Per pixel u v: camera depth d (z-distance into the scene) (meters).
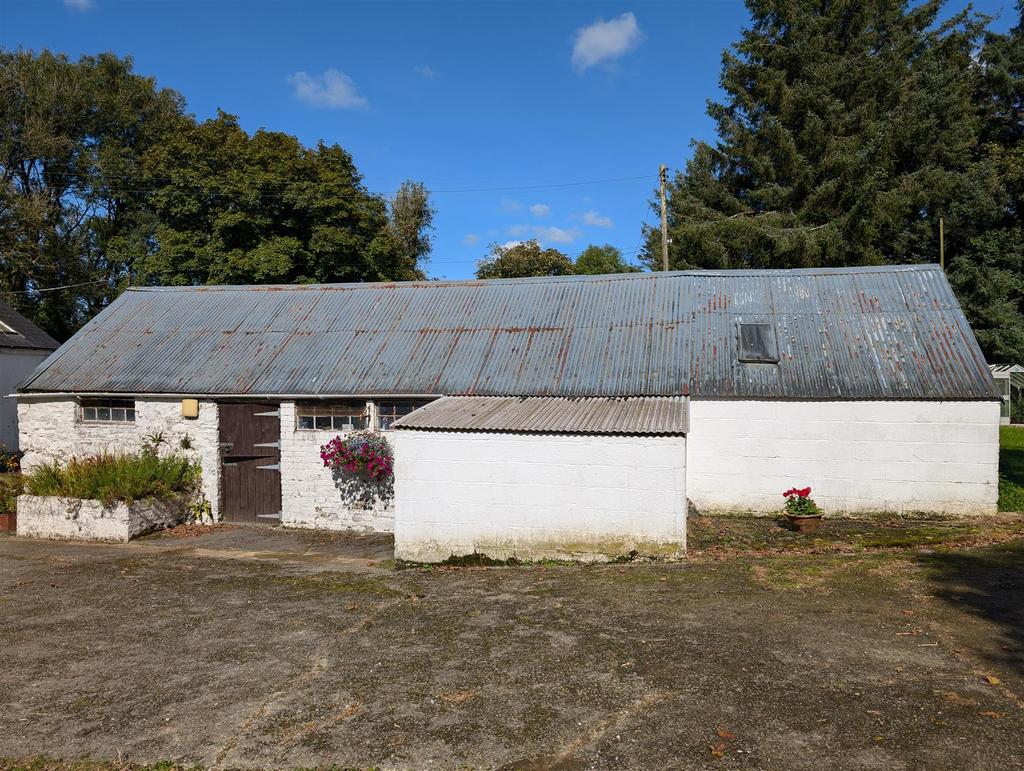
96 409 12.53
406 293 13.95
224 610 6.89
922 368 10.46
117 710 4.64
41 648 5.93
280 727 4.32
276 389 11.49
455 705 4.53
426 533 8.70
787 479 10.70
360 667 5.24
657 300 12.59
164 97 34.75
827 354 10.95
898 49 26.45
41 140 29.45
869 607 6.18
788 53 25.91
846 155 23.39
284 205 23.06
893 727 4.05
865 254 23.28
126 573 8.60
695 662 5.06
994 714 4.17
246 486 11.86
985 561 7.68
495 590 7.21
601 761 3.81
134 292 15.01
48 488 11.32
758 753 3.82
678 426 8.20
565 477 8.28
